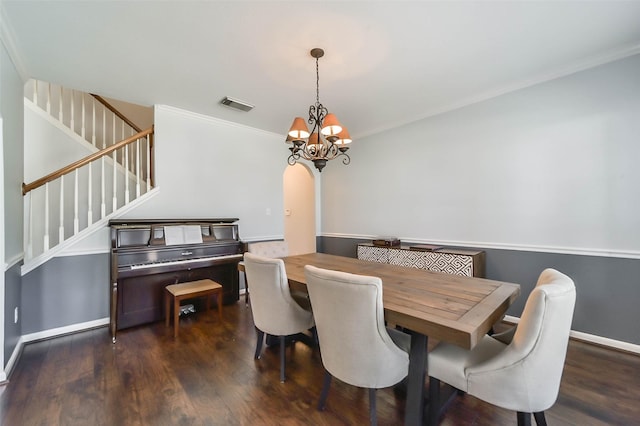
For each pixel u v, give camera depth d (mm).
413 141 3723
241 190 3980
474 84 2777
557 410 1581
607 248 2346
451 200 3336
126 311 2727
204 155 3619
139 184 3240
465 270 2875
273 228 4340
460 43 2121
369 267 2264
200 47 2141
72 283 2688
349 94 2982
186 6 1717
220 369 2020
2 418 1525
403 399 1707
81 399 1686
